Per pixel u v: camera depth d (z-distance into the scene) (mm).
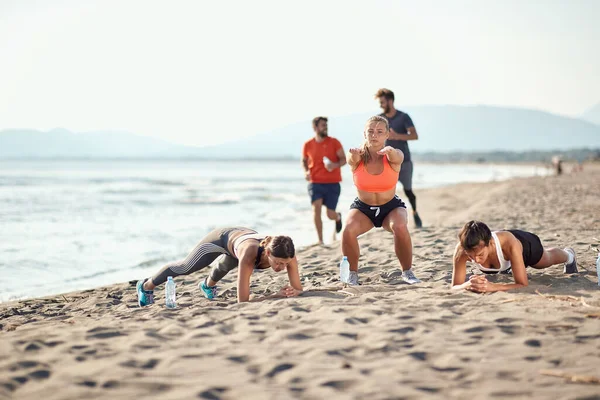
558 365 3471
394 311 4758
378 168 6020
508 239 5469
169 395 3176
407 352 3775
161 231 15539
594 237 8867
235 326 4445
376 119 6012
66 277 9547
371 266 7523
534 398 3012
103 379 3410
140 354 3848
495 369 3434
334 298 5293
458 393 3119
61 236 14398
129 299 6914
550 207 15578
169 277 5742
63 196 29797
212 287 6203
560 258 5945
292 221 17812
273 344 3988
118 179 57062
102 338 4223
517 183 34625
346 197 28688
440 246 8812
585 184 30172
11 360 3750
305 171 10344
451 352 3744
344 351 3826
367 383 3273
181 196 31328
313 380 3342
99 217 19234
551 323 4262
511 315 4500
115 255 11672
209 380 3379
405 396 3096
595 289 5359
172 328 4406
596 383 3158
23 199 27000
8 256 11406
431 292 5438
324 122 9961
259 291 6652
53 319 5773
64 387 3309
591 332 4020
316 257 8859
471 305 4875
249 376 3438
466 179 65500
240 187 43312
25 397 3197
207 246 5594
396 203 6250
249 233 5543
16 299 7973
